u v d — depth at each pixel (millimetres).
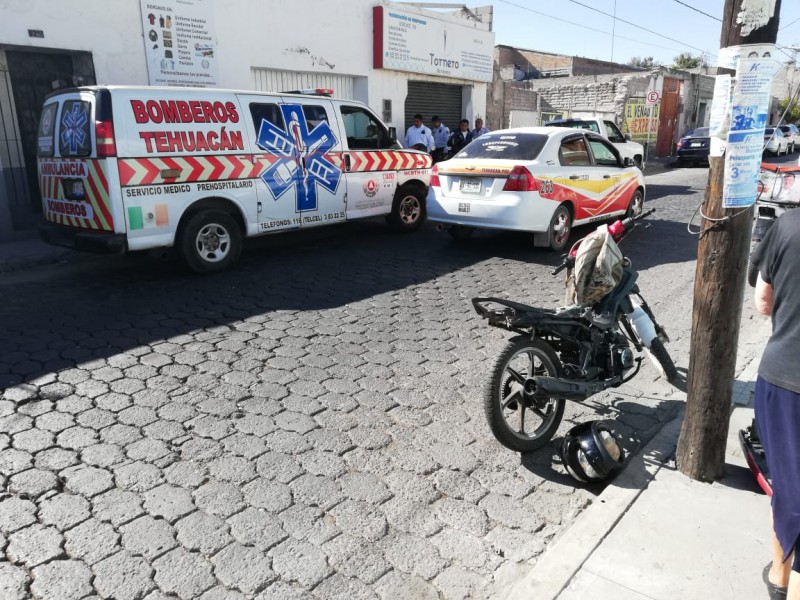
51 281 7223
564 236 8703
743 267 3164
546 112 23000
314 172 8234
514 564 2957
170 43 10250
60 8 9008
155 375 4746
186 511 3234
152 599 2670
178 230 7102
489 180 8125
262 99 7676
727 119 3020
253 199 7605
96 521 3139
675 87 29500
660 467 3588
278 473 3582
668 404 4531
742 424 4020
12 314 6027
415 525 3207
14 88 9344
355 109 8961
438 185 8602
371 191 9125
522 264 8188
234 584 2766
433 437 4023
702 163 24094
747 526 3068
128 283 7109
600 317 4109
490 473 3684
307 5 12133
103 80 9633
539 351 3838
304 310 6289
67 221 7047
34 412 4160
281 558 2936
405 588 2787
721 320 3219
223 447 3818
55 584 2730
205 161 7098
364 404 4398
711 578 2730
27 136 9609
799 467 2232
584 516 3154
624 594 2648
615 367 4145
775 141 25750
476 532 3176
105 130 6371
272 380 4719
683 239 9805
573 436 3561
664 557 2861
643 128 27141
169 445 3818
